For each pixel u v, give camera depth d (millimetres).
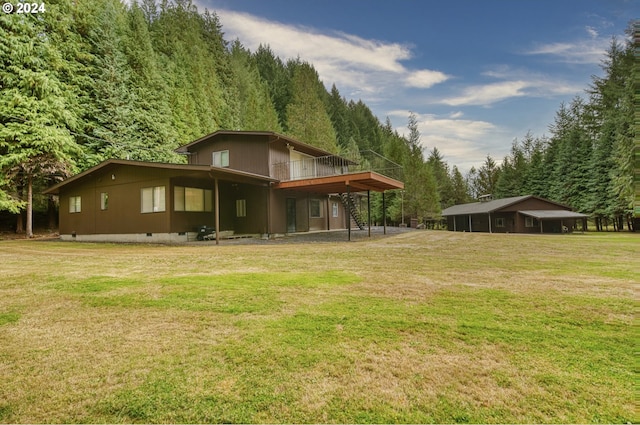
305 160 16797
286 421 1664
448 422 1646
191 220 12898
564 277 4895
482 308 3359
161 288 4242
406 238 13422
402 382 2010
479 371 2129
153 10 32094
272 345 2523
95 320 3098
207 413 1732
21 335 2758
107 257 7465
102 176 13758
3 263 6535
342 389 1941
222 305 3514
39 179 16172
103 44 18250
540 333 2723
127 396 1891
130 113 18578
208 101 28469
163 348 2498
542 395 1860
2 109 13195
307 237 13875
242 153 14633
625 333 2709
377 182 13266
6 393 1928
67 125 15930
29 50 14258
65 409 1779
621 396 1836
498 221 26812
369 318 3080
